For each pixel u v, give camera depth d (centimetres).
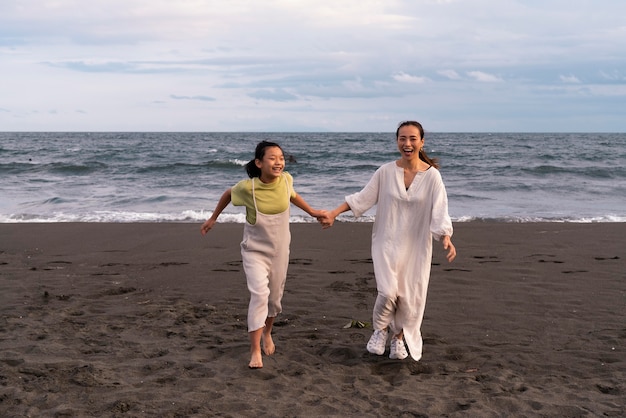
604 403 380
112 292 677
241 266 802
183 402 378
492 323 561
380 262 453
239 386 409
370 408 375
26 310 598
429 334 532
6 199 1684
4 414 361
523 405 376
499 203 1603
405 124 450
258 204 442
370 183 466
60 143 6806
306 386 411
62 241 998
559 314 586
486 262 811
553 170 2436
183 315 584
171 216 1345
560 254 862
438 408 373
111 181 2172
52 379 416
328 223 469
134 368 442
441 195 439
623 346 497
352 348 488
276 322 563
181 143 6712
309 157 3344
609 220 1302
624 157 3406
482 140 8125
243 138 9650
